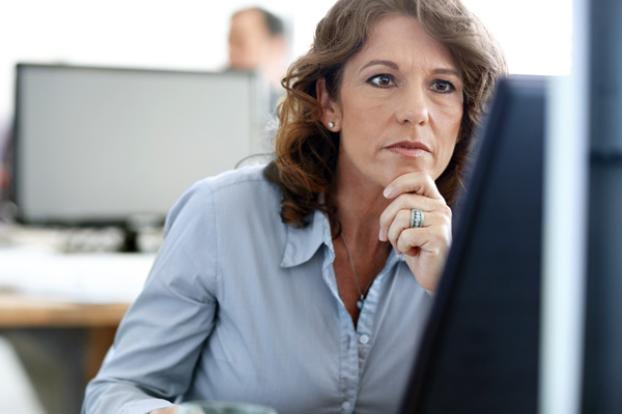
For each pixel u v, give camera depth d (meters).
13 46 5.73
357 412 1.38
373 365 1.38
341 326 1.37
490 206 0.73
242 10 4.56
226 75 3.26
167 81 3.22
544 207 0.72
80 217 3.20
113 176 3.21
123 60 5.85
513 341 0.74
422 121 1.27
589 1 0.65
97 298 2.45
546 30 3.45
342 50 1.31
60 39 5.78
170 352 1.37
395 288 1.39
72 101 3.17
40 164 3.16
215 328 1.41
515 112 0.72
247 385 1.36
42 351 2.83
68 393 2.83
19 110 3.14
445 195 1.33
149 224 3.25
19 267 2.86
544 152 0.72
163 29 5.86
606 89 0.65
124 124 3.20
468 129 1.30
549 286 0.67
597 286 0.66
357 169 1.35
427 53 1.27
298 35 5.61
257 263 1.38
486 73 1.28
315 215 1.39
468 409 0.75
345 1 1.32
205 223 1.39
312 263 1.39
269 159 1.52
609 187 0.65
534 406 0.75
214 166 3.27
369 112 1.30
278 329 1.36
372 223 1.40
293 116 1.40
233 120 3.28
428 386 0.75
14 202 3.16
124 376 1.34
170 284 1.38
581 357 0.66
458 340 0.75
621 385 0.66
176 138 3.24
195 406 0.80
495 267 0.74
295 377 1.36
